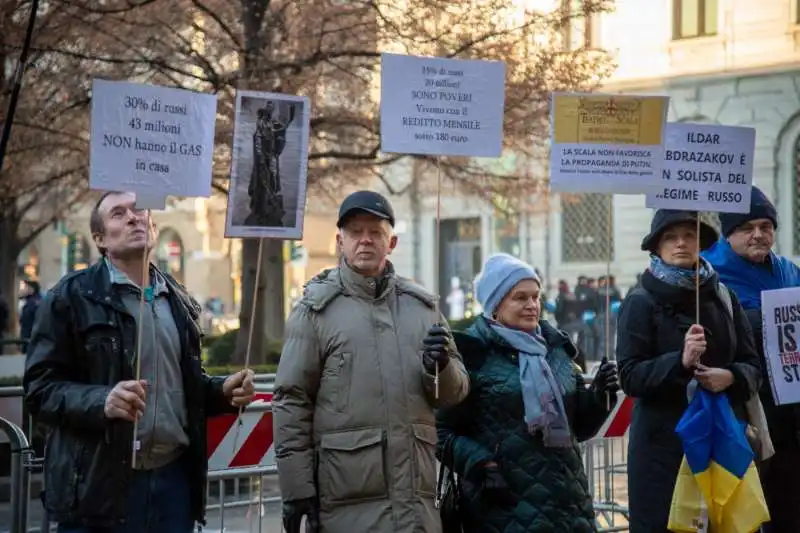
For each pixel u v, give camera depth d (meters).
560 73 20.19
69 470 5.06
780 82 35.59
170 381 5.37
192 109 5.36
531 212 24.36
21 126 19.58
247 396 5.50
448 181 24.97
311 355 5.38
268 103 5.51
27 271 58.66
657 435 6.14
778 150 35.56
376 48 20.14
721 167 6.32
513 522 5.62
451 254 43.31
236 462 7.56
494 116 5.92
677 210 6.26
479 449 5.69
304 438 5.35
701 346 5.85
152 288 5.42
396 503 5.27
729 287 7.03
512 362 5.85
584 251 39.72
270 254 22.17
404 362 5.41
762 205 6.99
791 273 7.18
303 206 5.54
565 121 6.19
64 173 21.16
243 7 19.31
